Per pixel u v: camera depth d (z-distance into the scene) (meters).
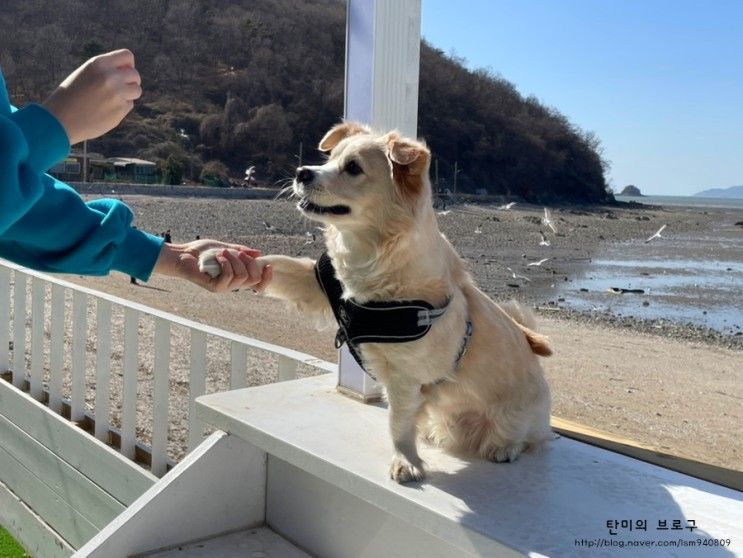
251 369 5.64
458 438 2.32
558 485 2.00
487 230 24.78
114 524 2.22
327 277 2.33
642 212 46.22
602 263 19.30
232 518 2.47
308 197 2.24
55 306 4.33
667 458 2.33
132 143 42.62
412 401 2.08
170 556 2.27
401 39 2.70
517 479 2.04
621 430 4.05
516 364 2.24
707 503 1.90
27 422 4.38
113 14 48.88
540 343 2.43
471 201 33.12
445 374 2.11
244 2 56.19
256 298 10.52
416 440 2.22
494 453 2.22
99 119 1.26
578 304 12.21
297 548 2.39
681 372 6.34
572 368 6.47
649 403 4.90
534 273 16.39
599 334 9.19
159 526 2.28
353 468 2.02
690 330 9.59
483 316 2.24
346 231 2.22
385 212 2.14
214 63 51.50
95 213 1.52
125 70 1.29
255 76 49.28
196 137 45.28
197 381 3.31
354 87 2.75
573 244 24.41
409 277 2.08
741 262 20.38
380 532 2.11
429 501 1.84
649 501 1.90
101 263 1.52
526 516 1.77
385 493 1.91
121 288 10.78
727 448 3.64
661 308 11.82
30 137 1.15
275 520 2.51
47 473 4.18
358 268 2.17
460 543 1.72
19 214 1.11
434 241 2.17
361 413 2.53
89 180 37.06
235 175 42.25
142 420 4.72
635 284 14.98
